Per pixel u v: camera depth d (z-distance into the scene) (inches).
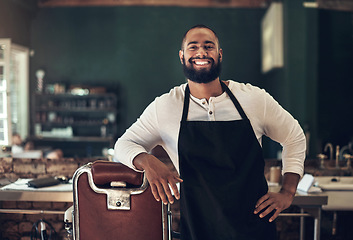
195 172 57.8
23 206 133.9
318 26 204.5
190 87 61.0
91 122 324.5
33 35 329.7
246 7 319.0
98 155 325.4
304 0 210.7
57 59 331.0
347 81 203.3
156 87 327.9
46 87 330.6
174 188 53.5
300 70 219.3
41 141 324.5
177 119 59.2
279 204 57.1
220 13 320.5
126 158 58.2
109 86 330.3
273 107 59.4
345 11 201.6
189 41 57.8
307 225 135.0
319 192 113.1
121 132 331.0
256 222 57.3
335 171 134.9
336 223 136.6
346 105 201.8
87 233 66.2
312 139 198.5
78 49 331.0
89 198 65.7
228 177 56.4
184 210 58.8
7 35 277.7
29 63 325.7
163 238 67.1
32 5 315.3
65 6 329.4
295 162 60.3
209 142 57.6
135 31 327.3
